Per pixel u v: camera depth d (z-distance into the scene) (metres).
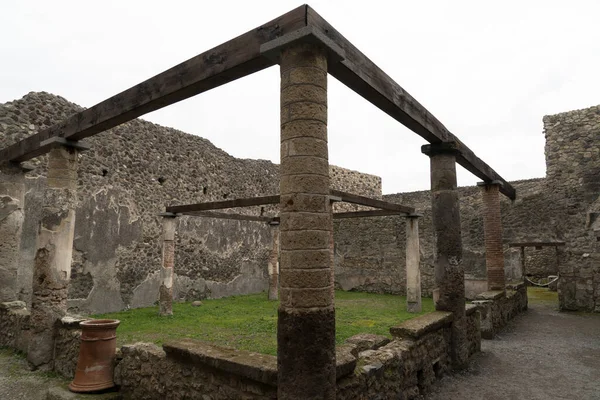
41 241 5.05
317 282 2.60
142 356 3.82
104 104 4.38
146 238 10.46
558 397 4.13
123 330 7.23
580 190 9.74
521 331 7.39
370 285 14.34
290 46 2.75
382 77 3.66
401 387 3.76
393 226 14.02
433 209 5.42
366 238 14.59
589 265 9.50
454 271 5.21
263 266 14.73
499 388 4.39
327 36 2.86
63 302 5.08
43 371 4.85
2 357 5.41
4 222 6.29
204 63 3.28
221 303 11.27
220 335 6.80
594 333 7.21
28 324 5.48
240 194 13.98
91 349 4.04
